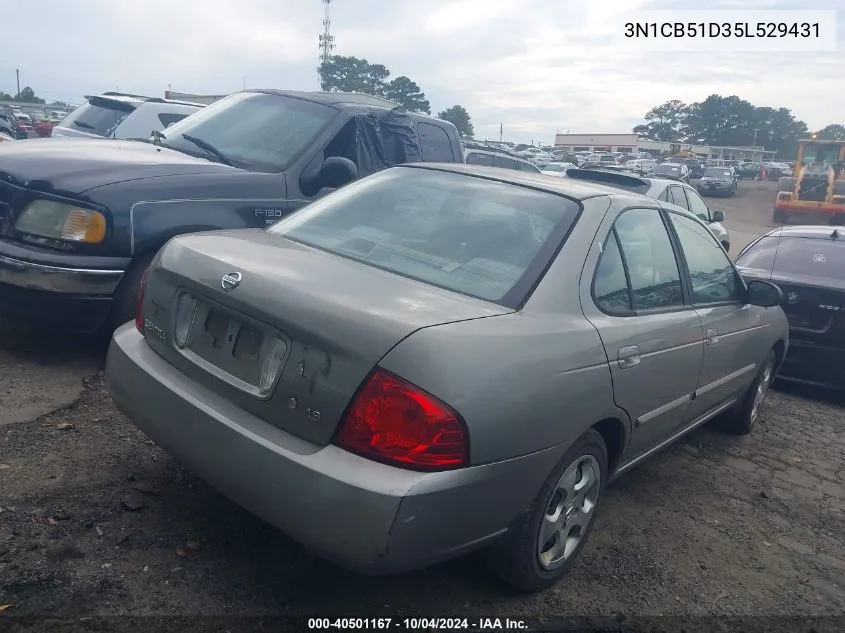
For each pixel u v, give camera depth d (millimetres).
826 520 4438
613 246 3551
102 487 3508
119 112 10820
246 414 2805
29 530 3107
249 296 2842
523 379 2748
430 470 2510
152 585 2895
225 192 5266
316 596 2984
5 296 4688
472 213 3514
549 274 3152
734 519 4285
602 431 3504
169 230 4898
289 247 3338
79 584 2836
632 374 3398
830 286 6500
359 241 3422
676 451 5227
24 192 4730
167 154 5719
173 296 3172
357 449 2531
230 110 6586
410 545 2504
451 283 3090
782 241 7453
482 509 2680
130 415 3230
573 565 3533
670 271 4070
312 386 2619
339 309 2654
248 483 2689
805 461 5359
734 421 5578
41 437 3900
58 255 4617
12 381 4570
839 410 6738
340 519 2477
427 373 2518
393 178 3961
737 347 4746
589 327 3176
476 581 3232
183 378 3061
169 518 3344
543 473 2918
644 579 3512
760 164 57094
